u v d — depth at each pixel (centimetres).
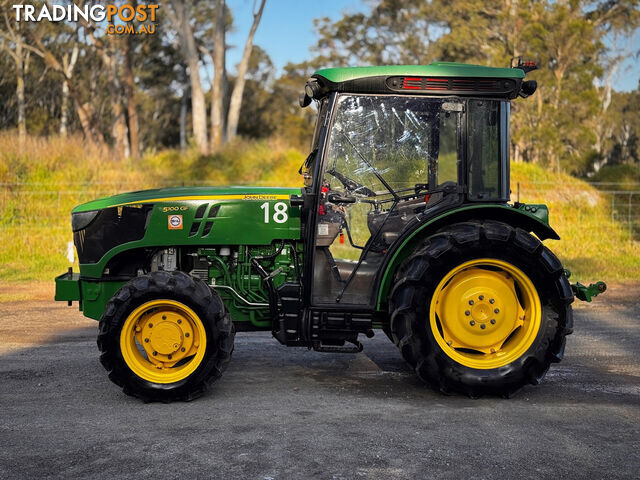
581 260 1263
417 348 474
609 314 816
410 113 483
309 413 450
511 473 356
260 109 4728
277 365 579
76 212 522
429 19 3303
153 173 1970
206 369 471
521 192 1802
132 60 3466
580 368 576
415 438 403
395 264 487
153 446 389
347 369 567
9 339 675
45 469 359
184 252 527
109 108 3953
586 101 2880
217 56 3216
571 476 353
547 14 2823
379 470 358
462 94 478
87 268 520
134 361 475
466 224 482
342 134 481
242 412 452
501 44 2920
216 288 520
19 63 3312
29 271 1138
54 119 3934
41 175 1706
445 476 352
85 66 3788
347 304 487
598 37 2928
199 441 397
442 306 490
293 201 490
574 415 449
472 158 485
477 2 3003
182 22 3216
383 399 483
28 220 1487
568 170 2942
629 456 379
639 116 4388
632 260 1280
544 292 483
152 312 482
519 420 438
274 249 520
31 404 470
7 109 3750
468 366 481
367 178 486
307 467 361
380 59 3594
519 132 2803
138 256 530
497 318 489
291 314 496
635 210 1769
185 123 4744
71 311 827
